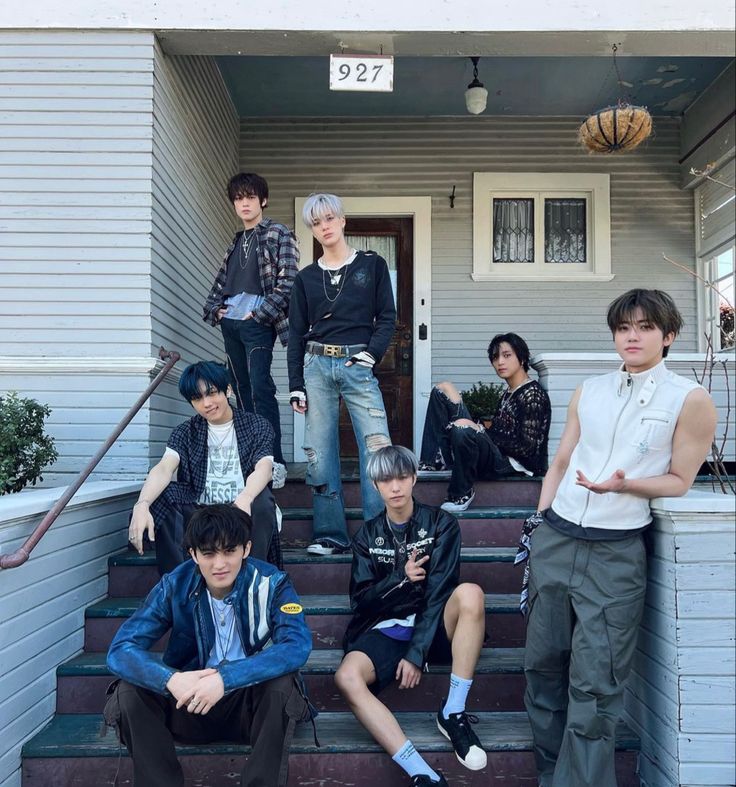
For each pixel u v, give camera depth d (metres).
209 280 4.70
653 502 2.14
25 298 3.41
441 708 2.34
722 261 5.26
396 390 5.70
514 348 3.62
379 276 3.10
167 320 3.71
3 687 2.21
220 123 4.98
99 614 2.78
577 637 2.07
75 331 3.40
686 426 2.01
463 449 3.30
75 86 3.44
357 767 2.28
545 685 2.23
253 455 2.71
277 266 3.58
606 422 2.11
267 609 2.12
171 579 2.16
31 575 2.38
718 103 5.04
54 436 3.37
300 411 3.07
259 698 2.03
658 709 2.20
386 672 2.36
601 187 5.61
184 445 2.75
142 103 3.44
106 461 3.37
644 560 2.09
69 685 2.57
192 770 2.28
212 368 2.68
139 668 1.97
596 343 5.59
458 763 2.28
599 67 4.91
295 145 5.66
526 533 2.32
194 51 3.66
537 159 5.64
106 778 2.31
